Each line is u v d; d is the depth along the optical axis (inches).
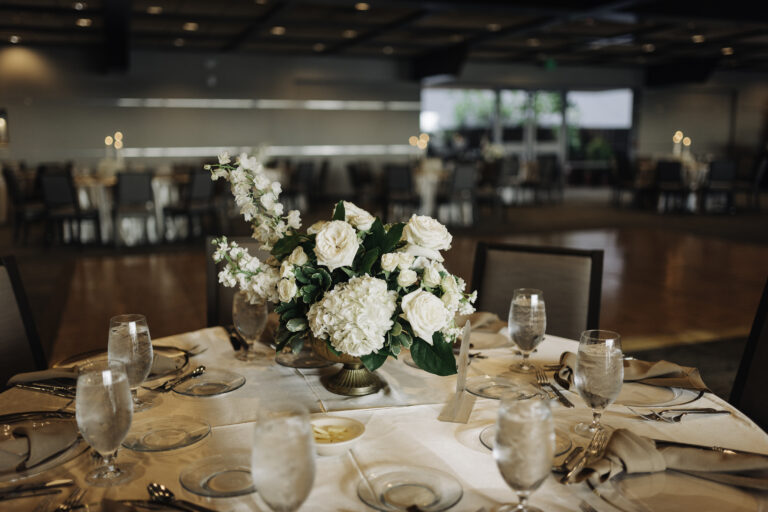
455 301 50.2
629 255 269.4
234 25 381.7
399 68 532.7
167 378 58.9
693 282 219.8
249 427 48.4
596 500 38.3
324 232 49.0
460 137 592.7
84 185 305.0
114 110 470.6
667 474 40.6
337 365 62.0
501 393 54.8
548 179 483.8
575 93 607.2
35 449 42.8
